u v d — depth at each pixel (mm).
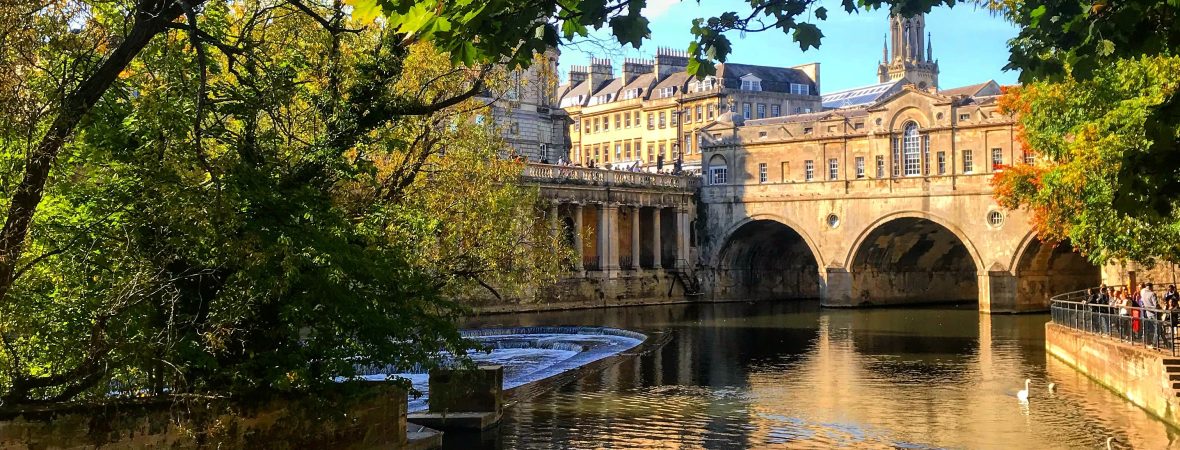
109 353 17562
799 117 92438
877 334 60656
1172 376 28547
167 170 17547
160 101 17828
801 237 92375
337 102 22250
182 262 18922
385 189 29438
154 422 18219
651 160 136125
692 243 95312
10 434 16453
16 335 17062
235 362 20031
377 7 11289
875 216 84625
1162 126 11336
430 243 29672
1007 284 78062
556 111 97938
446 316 23156
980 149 79312
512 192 36219
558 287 82812
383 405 22875
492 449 26391
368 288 20688
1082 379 38688
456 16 11445
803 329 64688
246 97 20141
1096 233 39750
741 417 31312
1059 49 14211
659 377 40594
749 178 92250
